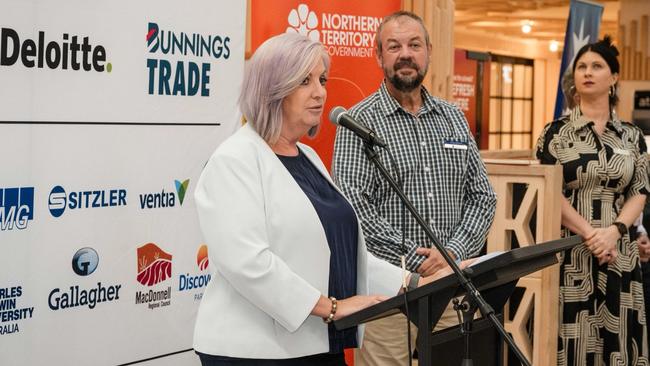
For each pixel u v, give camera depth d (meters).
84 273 2.82
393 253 3.03
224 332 2.16
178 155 3.13
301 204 2.16
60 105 2.72
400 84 3.19
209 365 2.19
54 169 2.72
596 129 4.03
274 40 2.21
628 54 10.39
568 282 3.99
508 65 16.62
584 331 4.00
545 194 3.71
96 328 2.87
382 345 3.24
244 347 2.14
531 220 3.79
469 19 13.73
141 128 2.99
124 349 2.97
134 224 2.98
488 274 1.99
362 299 2.15
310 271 2.17
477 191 3.32
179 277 3.16
